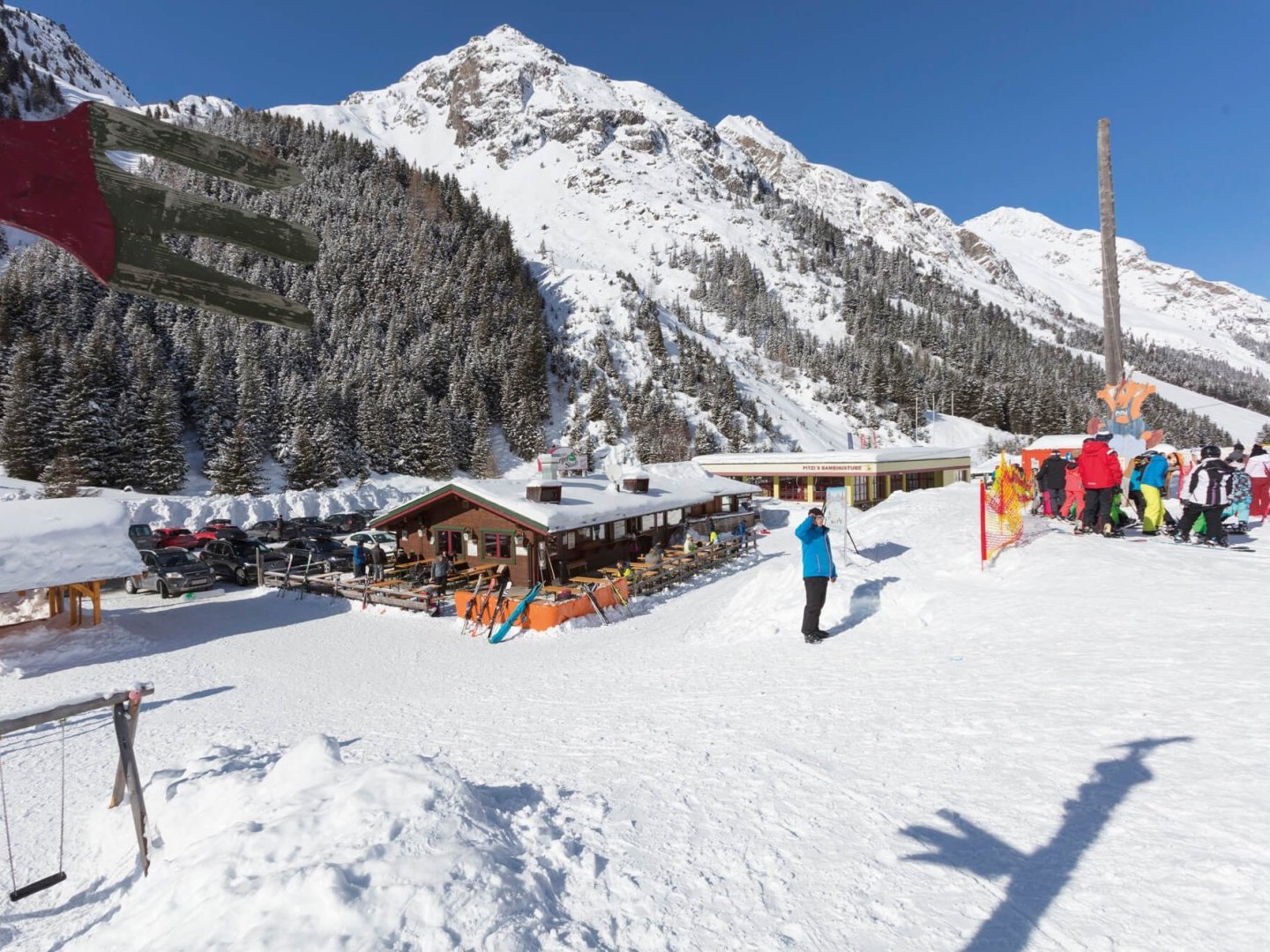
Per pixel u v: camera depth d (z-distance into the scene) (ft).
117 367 171.32
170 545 99.30
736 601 41.96
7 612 56.03
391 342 257.75
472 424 242.37
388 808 12.64
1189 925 9.43
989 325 613.52
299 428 177.06
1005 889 10.79
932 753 16.03
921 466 147.02
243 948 9.11
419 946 9.28
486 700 30.17
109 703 16.42
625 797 15.35
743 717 20.77
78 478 139.95
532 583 67.46
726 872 11.89
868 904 10.76
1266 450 51.03
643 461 244.22
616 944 10.00
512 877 11.05
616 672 32.63
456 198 477.77
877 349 422.41
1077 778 13.85
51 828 21.40
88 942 11.18
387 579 69.67
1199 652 20.04
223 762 21.79
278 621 58.85
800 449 301.63
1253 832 11.19
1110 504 41.14
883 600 34.22
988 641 25.44
